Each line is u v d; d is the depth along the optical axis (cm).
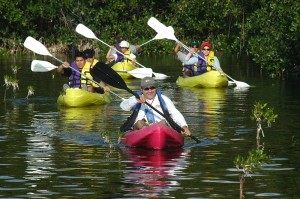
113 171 2131
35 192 1905
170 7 8019
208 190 1919
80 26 4703
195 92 4147
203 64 4641
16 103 3603
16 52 7344
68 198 1850
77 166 2194
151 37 7456
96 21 7650
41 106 3506
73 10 7688
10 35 7419
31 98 3788
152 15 7719
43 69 3778
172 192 1902
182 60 4706
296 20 4541
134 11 7956
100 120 3077
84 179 2038
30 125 2925
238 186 1958
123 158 2311
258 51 5138
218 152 2392
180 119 2562
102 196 1867
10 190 1923
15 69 4750
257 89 4241
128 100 2609
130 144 2495
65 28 7600
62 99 3547
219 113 3250
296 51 4894
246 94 3994
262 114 2616
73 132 2769
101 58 6762
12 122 3006
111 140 2534
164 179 2034
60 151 2411
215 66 4606
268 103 3584
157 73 5106
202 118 3103
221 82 4375
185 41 7756
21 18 7362
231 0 7194
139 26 7600
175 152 2405
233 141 2575
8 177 2058
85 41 7531
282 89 4209
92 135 2706
